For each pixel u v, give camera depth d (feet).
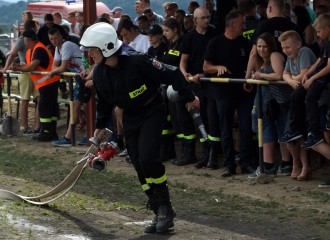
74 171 29.84
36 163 42.09
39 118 51.96
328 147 33.14
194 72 40.14
